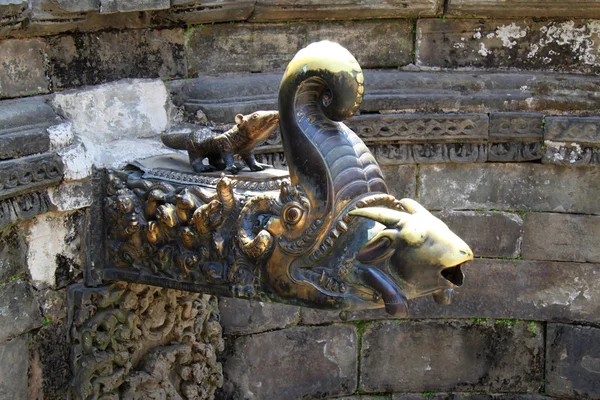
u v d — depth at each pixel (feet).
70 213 12.12
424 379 17.03
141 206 11.60
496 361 16.92
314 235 9.93
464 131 15.21
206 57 14.65
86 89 12.98
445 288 9.38
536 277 16.34
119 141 13.09
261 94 14.66
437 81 15.21
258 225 10.43
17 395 11.91
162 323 13.26
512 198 15.99
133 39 13.75
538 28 15.25
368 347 16.85
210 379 14.71
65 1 11.97
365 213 9.55
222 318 15.75
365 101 15.03
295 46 15.05
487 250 16.25
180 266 11.21
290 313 16.33
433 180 15.92
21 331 11.80
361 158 10.14
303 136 10.00
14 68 11.97
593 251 16.06
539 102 15.17
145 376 13.16
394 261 9.45
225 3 13.82
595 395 16.65
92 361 12.42
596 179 15.72
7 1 11.10
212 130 12.05
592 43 15.21
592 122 14.97
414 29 15.29
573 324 16.53
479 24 15.24
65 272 12.25
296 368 16.55
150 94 13.89
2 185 10.91
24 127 11.49
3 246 11.39
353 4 14.53
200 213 10.72
